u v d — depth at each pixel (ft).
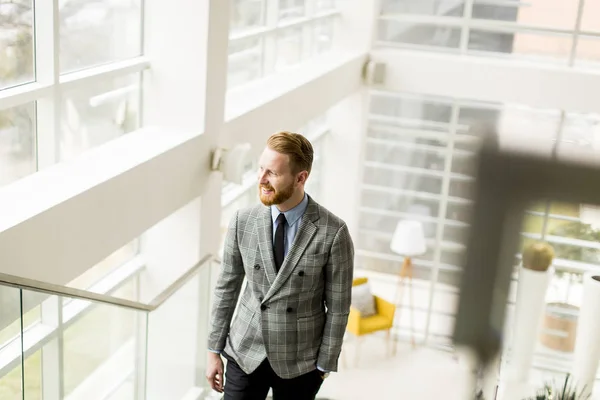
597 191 14.01
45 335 13.25
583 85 37.45
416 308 41.81
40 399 13.46
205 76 22.74
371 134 42.16
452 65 38.78
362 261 43.62
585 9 38.11
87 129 21.15
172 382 19.35
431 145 41.37
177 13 22.53
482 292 20.03
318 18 36.94
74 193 17.24
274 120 29.01
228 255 11.68
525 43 39.34
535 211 16.08
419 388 35.04
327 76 34.30
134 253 24.72
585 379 31.71
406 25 40.40
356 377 35.47
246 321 11.69
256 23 31.60
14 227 15.17
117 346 16.06
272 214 11.23
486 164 15.75
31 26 18.28
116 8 21.53
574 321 35.53
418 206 42.24
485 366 26.99
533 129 15.10
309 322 11.46
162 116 23.47
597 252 37.32
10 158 18.34
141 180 19.99
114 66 21.59
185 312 19.43
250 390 11.84
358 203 42.93
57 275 16.83
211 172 24.34
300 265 11.05
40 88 18.43
